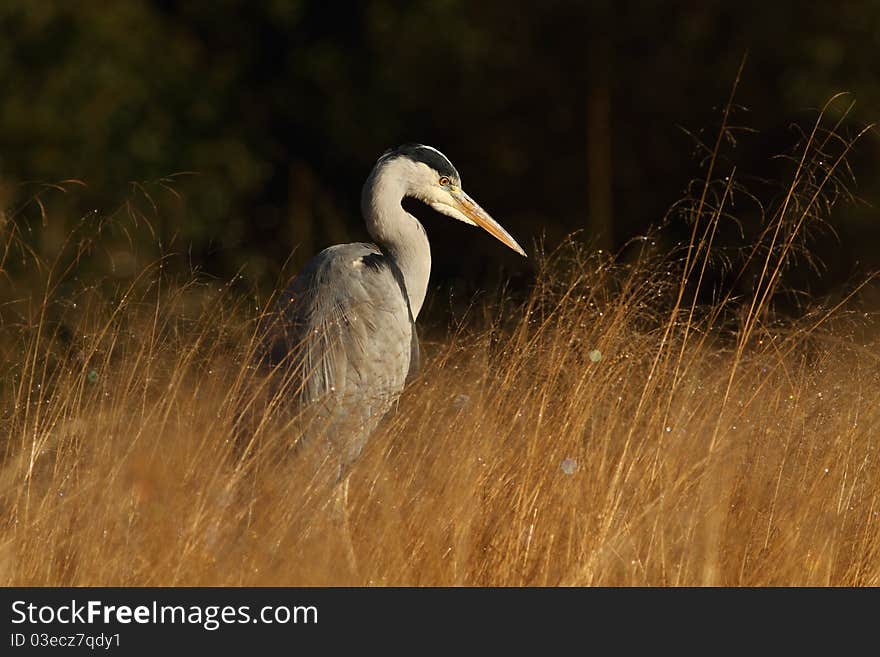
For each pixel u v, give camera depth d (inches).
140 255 803.4
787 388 397.1
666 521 343.3
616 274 436.5
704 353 403.2
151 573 317.4
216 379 388.8
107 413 367.2
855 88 874.8
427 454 372.2
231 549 327.0
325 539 340.8
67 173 900.6
